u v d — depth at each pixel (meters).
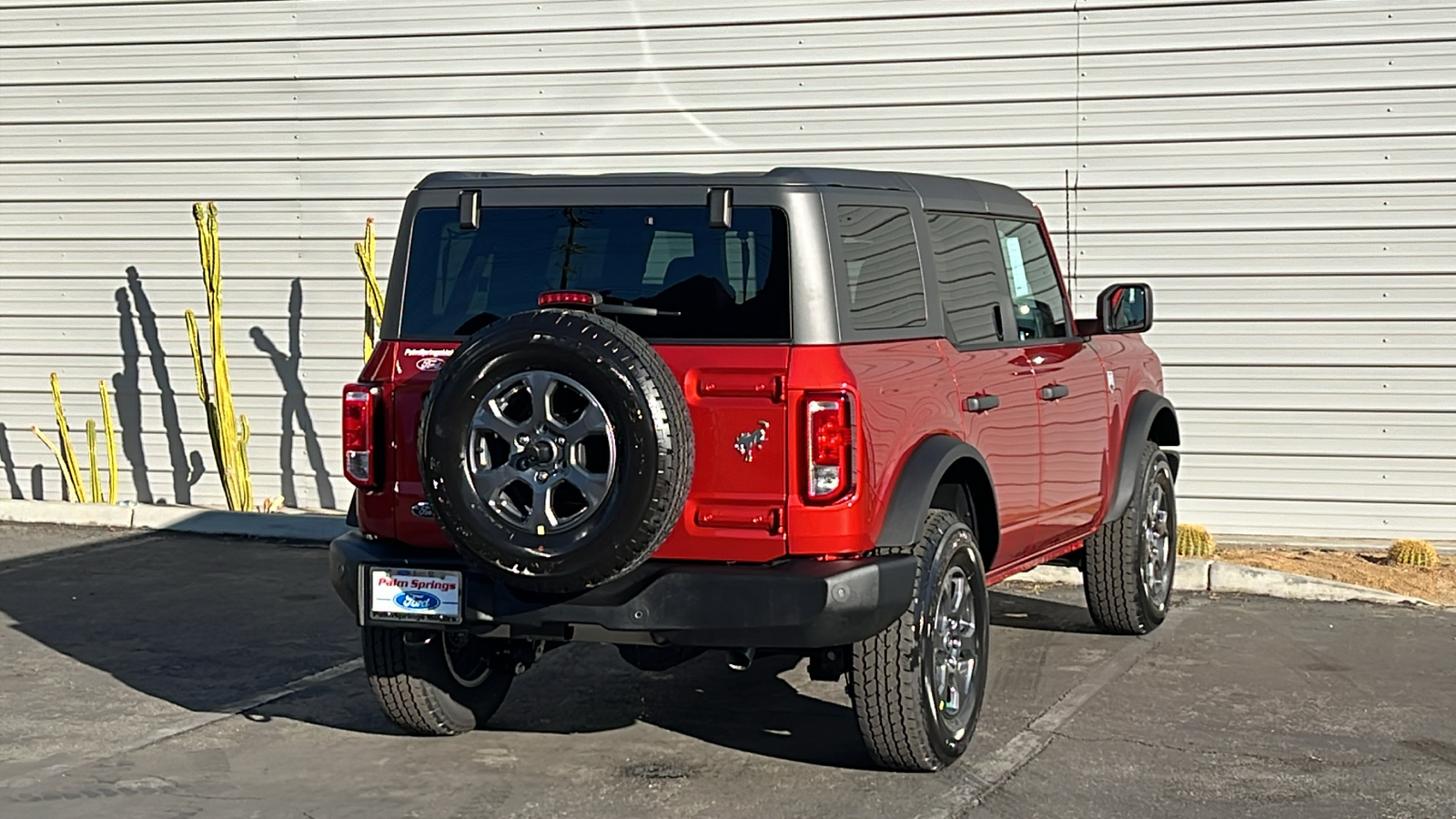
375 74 11.74
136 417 12.39
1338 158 10.36
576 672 7.50
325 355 12.00
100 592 9.23
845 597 5.26
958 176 10.91
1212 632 8.27
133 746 6.24
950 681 5.91
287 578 9.68
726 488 5.35
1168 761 5.98
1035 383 6.91
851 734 6.39
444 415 5.23
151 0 12.05
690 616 5.31
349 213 11.88
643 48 11.30
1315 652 7.80
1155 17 10.54
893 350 5.77
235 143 12.02
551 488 5.16
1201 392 10.68
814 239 5.47
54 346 12.49
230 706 6.86
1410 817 5.36
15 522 11.65
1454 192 10.20
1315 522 10.59
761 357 5.35
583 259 5.71
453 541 5.30
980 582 6.07
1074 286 10.81
